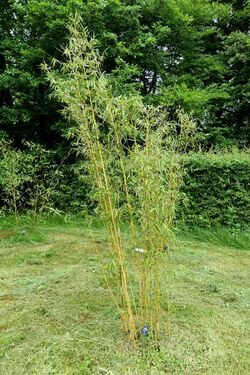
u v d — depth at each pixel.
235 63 9.25
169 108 7.63
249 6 9.57
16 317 2.55
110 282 3.21
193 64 9.12
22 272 3.54
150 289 2.23
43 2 6.10
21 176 5.58
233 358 2.06
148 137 2.07
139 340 2.21
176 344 2.19
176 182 2.30
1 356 2.07
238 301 2.88
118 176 2.17
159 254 2.15
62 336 2.27
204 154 5.46
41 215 5.83
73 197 6.31
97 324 2.43
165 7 8.28
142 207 2.09
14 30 7.34
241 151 6.65
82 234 5.23
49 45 6.59
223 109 9.72
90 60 2.08
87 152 2.14
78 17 2.16
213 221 5.20
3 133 6.65
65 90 2.05
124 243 2.39
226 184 5.16
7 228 5.45
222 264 3.93
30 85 6.45
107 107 2.00
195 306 2.73
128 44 7.38
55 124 6.91
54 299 2.85
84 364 1.99
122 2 7.66
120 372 1.92
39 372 1.92
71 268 3.64
